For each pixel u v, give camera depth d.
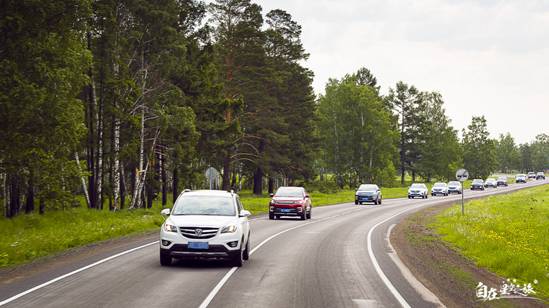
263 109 62.16
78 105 28.72
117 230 24.00
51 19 25.53
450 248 20.81
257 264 15.42
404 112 130.50
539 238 24.52
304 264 15.51
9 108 23.33
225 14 59.28
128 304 9.81
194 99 43.59
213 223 14.44
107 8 35.88
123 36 37.69
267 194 72.94
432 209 46.50
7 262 15.05
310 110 72.38
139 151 41.41
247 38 59.12
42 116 25.11
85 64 28.00
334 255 17.64
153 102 40.34
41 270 13.77
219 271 13.94
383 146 102.25
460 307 10.21
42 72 24.41
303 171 73.19
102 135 38.59
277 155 65.94
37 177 31.83
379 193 56.28
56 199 33.00
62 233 22.55
